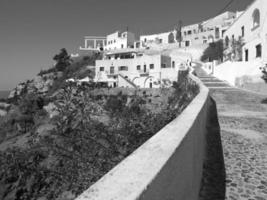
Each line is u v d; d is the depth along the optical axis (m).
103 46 87.69
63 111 4.31
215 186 4.00
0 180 4.09
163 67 45.25
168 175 1.76
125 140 4.37
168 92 12.37
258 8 22.72
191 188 2.89
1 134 18.86
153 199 1.44
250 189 3.93
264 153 5.49
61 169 3.97
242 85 19.53
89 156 4.08
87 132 4.25
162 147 1.99
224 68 23.97
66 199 3.63
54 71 66.25
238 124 8.05
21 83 63.78
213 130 7.26
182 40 68.25
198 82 12.77
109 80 44.78
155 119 5.10
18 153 4.17
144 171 1.52
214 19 67.44
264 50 21.12
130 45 79.88
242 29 27.52
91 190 1.28
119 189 1.29
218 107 11.34
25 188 3.97
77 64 62.50
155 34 79.31
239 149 5.73
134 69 47.34
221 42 39.69
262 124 8.10
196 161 3.44
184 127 2.73
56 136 4.21
